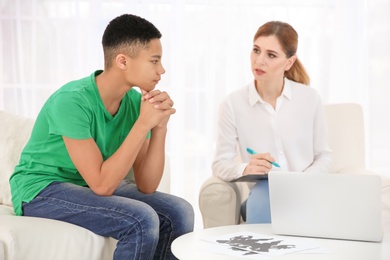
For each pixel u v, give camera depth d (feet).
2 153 10.14
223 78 14.79
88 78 9.09
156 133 9.37
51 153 8.94
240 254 7.07
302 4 14.74
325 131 10.99
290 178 7.90
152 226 8.28
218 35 14.75
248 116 10.85
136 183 9.50
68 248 8.12
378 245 7.54
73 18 14.58
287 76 11.32
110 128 9.18
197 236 7.95
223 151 10.73
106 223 8.29
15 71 14.60
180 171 14.83
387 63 14.88
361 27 14.83
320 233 7.87
